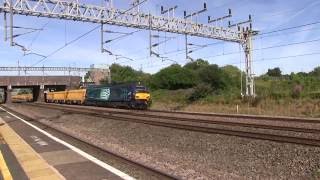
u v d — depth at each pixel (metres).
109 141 23.23
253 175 13.76
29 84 104.31
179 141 20.73
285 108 41.59
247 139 18.20
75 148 19.66
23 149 20.03
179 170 14.37
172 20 46.31
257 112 40.59
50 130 29.50
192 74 81.81
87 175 13.55
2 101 135.00
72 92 78.62
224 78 71.75
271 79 88.44
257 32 53.28
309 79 71.69
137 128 26.70
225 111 44.50
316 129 20.14
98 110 48.47
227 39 52.09
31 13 37.50
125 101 53.28
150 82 88.06
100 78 100.94
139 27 44.25
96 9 41.19
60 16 39.28
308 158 14.38
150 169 13.58
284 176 13.30
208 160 16.50
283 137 17.34
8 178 13.12
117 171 14.00
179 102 63.84
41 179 13.11
